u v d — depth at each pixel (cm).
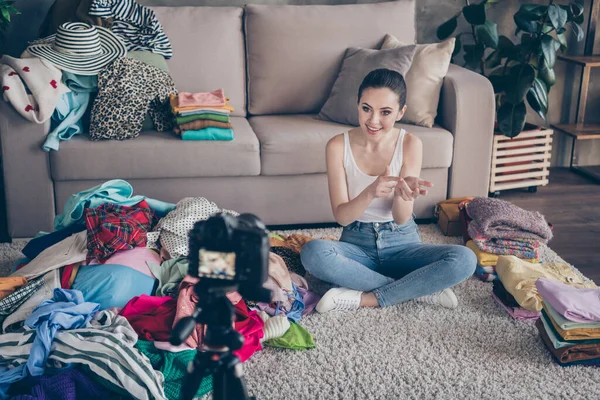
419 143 255
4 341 206
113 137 311
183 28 358
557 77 430
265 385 213
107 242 249
